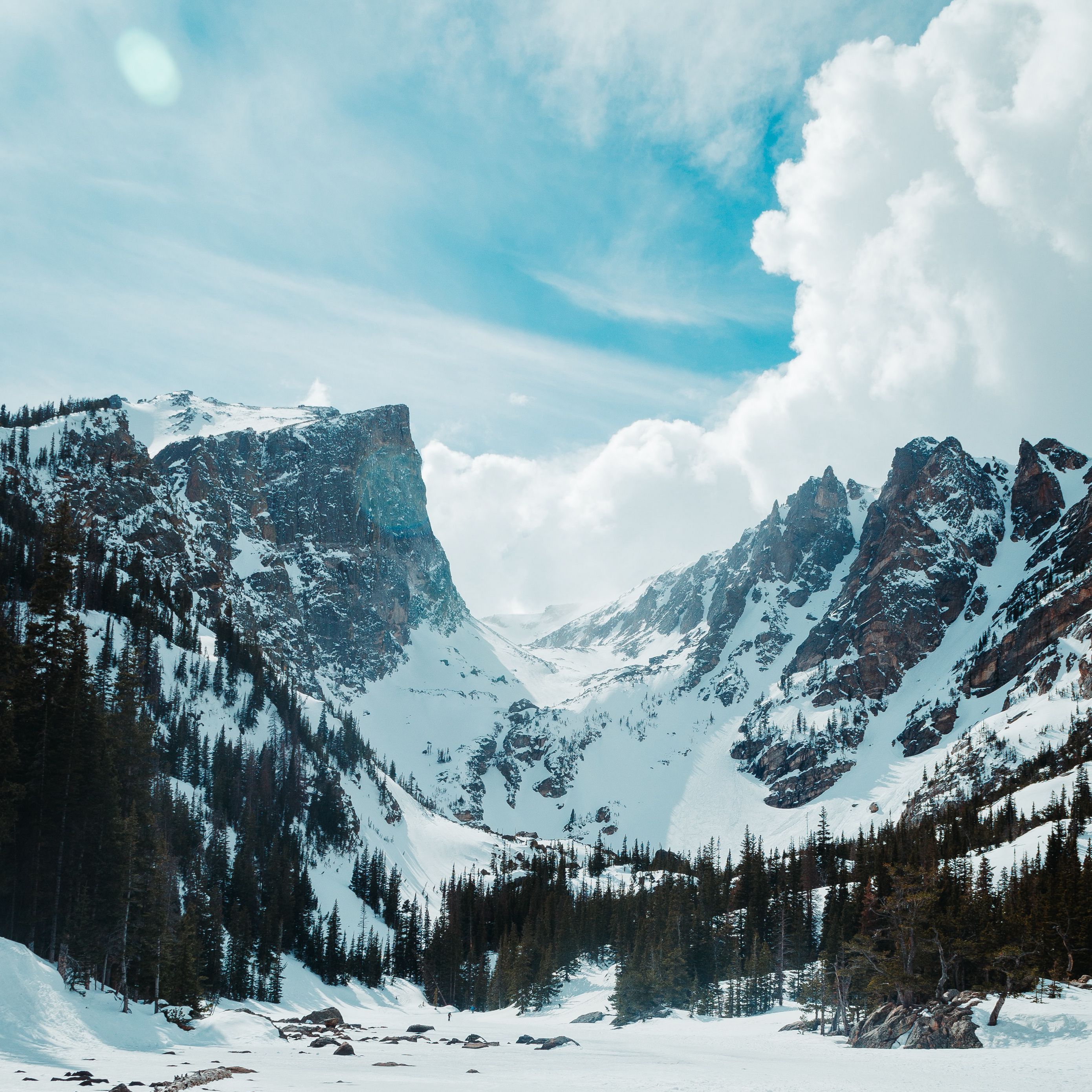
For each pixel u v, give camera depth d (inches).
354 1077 2188.7
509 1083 2210.9
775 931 6633.9
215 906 5772.6
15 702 3307.1
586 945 7775.6
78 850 3299.7
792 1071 2605.8
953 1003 3348.9
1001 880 5949.8
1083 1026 3004.4
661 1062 2947.8
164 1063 2079.2
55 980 2361.0
